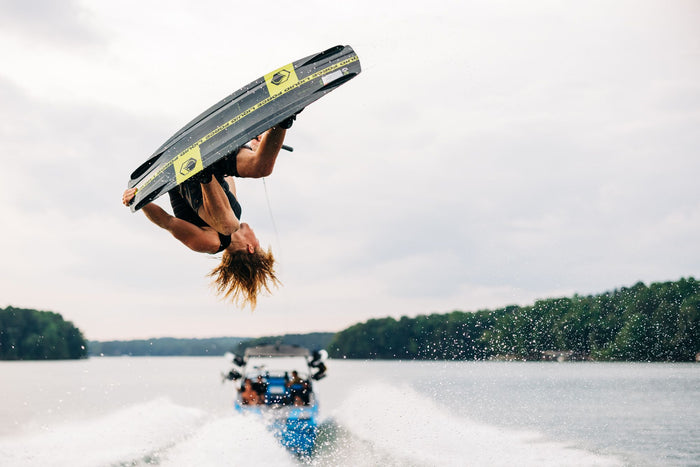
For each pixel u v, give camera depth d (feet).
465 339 171.01
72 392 95.50
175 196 13.48
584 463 31.01
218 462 29.99
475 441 36.58
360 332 296.92
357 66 13.02
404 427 42.73
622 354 120.57
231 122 12.99
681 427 43.68
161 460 30.58
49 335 276.00
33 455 31.09
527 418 47.75
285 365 48.91
